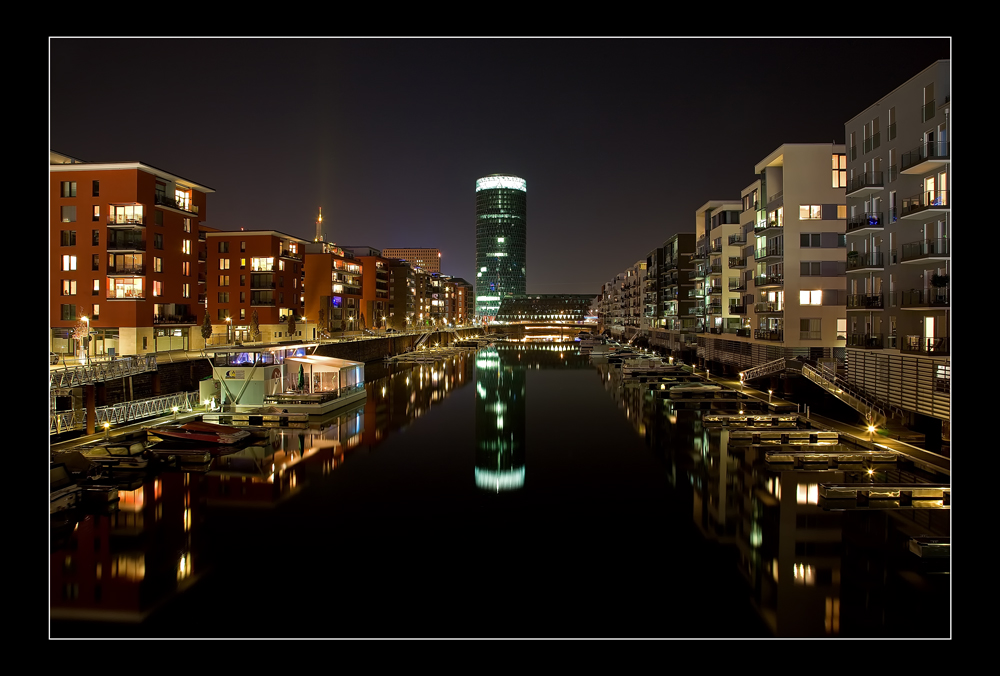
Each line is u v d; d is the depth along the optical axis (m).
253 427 39.34
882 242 39.56
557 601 18.33
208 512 25.84
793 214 55.66
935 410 33.19
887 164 39.22
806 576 19.44
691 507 26.39
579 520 25.09
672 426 44.34
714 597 18.47
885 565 20.00
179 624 17.00
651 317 135.38
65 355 56.72
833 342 55.16
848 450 32.88
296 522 24.78
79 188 57.38
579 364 101.12
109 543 22.34
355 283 126.75
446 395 63.00
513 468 33.16
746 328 67.81
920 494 25.45
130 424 36.78
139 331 57.34
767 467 31.64
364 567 20.62
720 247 80.81
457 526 24.44
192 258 66.88
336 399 51.06
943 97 34.00
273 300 90.94
